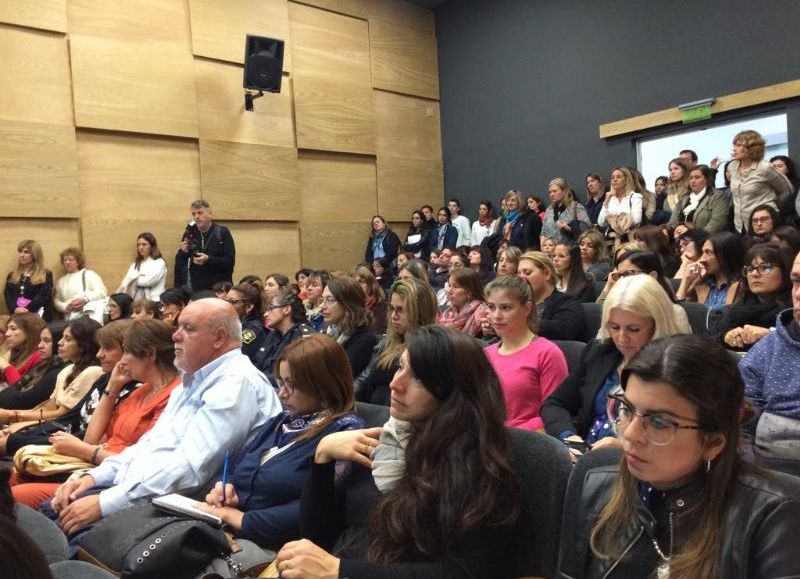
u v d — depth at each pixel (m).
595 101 7.14
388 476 1.50
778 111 5.91
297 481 1.87
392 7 8.29
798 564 0.92
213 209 6.72
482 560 1.29
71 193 5.83
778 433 1.80
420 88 8.56
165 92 6.40
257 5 7.07
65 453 2.51
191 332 2.27
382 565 1.30
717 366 0.99
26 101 5.62
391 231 7.74
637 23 6.77
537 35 7.62
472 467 1.33
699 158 6.54
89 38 5.95
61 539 1.41
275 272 7.21
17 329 4.14
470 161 8.38
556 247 4.07
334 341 1.99
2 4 5.50
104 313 5.62
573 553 1.21
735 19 6.10
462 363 1.39
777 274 2.56
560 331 3.29
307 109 7.48
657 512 1.08
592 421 2.14
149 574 1.54
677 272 4.03
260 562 1.66
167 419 2.32
